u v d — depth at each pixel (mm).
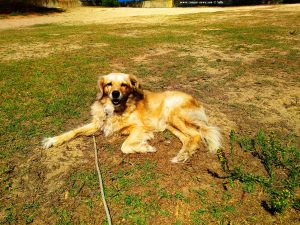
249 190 1005
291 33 3658
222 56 2734
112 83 1343
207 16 6660
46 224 905
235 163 1149
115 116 1369
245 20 5488
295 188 1017
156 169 1119
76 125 1475
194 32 4219
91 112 1452
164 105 1405
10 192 1030
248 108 1623
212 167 1131
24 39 4098
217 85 1981
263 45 3105
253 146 1253
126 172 1102
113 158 1196
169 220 902
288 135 1346
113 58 2750
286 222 891
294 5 8016
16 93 1877
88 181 1065
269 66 2371
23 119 1512
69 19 7852
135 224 893
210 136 1270
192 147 1228
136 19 7043
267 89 1887
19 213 944
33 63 2631
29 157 1213
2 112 1601
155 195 993
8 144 1298
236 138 1319
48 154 1229
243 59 2611
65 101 1721
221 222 890
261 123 1462
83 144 1303
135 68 2395
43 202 985
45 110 1611
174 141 1323
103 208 952
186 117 1353
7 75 2260
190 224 888
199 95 1819
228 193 997
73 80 2104
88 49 3203
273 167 1118
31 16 8734
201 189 1017
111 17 7898
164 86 1982
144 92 1474
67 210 950
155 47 3191
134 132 1317
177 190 1013
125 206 956
